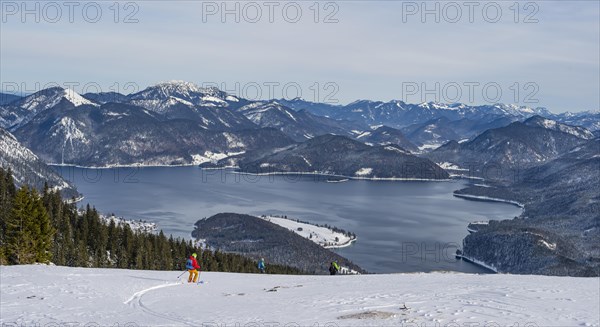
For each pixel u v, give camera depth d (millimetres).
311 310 25016
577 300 27266
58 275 36531
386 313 23328
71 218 119000
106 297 29094
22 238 65625
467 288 32031
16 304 25906
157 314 24781
